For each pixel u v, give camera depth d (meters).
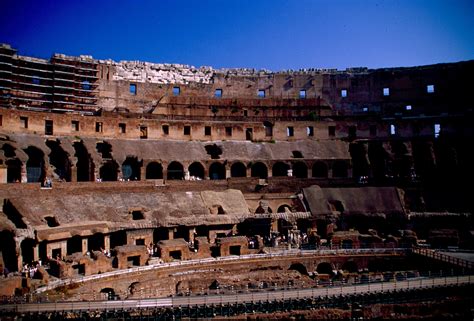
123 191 67.56
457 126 86.56
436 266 54.47
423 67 96.56
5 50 75.69
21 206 52.47
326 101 96.94
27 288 41.22
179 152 78.75
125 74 91.38
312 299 41.16
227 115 92.62
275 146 85.69
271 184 77.50
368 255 59.00
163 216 61.44
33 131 69.62
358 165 87.19
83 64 86.19
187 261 54.12
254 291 42.97
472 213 67.56
